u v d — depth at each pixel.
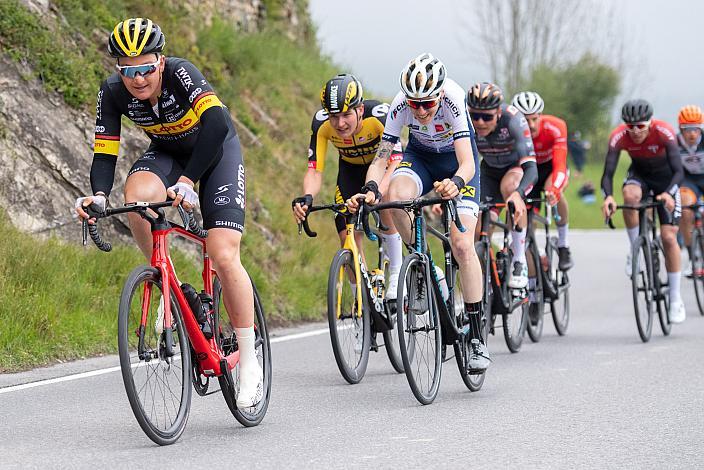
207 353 11.08
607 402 13.41
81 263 19.80
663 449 10.64
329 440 10.95
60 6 25.44
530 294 19.95
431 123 13.99
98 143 11.40
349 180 17.31
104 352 17.50
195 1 34.41
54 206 21.06
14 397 13.42
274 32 40.28
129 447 10.48
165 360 10.54
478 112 16.91
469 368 13.95
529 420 12.16
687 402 13.41
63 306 18.06
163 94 11.19
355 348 15.16
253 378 11.39
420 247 13.45
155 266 10.58
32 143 21.34
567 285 21.78
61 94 22.91
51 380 14.74
